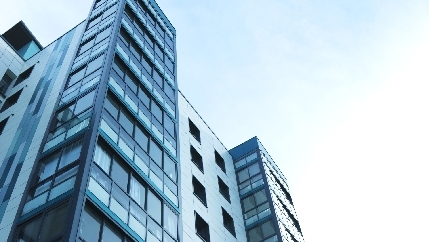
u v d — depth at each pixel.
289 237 37.66
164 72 33.22
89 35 31.64
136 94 26.53
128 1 34.69
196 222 29.38
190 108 40.69
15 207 18.81
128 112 24.20
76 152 19.44
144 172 22.28
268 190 39.66
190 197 29.77
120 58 26.94
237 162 45.19
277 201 40.31
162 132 27.06
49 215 16.88
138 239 18.67
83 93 23.92
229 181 40.56
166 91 31.50
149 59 31.56
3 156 23.92
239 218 36.97
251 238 35.91
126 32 30.39
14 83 34.81
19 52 42.34
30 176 19.89
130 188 20.39
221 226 32.09
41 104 27.05
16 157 22.86
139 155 22.77
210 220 30.77
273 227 35.94
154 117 27.17
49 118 24.28
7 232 17.45
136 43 30.88
